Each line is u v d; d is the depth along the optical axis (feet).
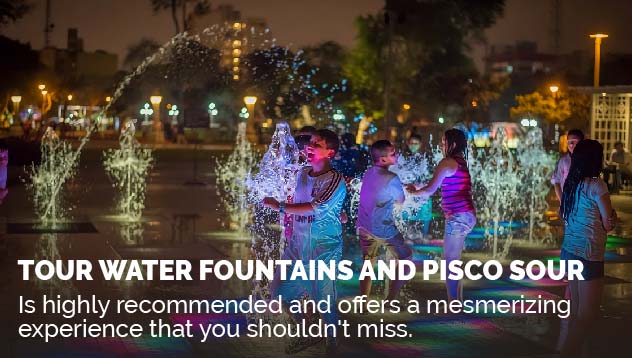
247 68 197.16
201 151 169.78
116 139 230.89
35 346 24.06
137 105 240.73
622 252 41.96
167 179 92.73
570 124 171.12
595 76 101.91
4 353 23.34
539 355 23.57
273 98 192.75
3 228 48.55
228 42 204.95
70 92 265.95
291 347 23.68
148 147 183.11
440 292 31.60
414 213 52.80
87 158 134.62
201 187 81.82
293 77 190.49
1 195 44.45
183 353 23.62
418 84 184.03
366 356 23.47
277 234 47.47
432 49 181.78
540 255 41.19
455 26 182.50
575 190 24.03
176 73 215.51
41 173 97.76
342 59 188.24
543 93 190.19
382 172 28.27
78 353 23.43
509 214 61.11
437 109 183.52
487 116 186.19
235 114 215.92
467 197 28.27
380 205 28.25
